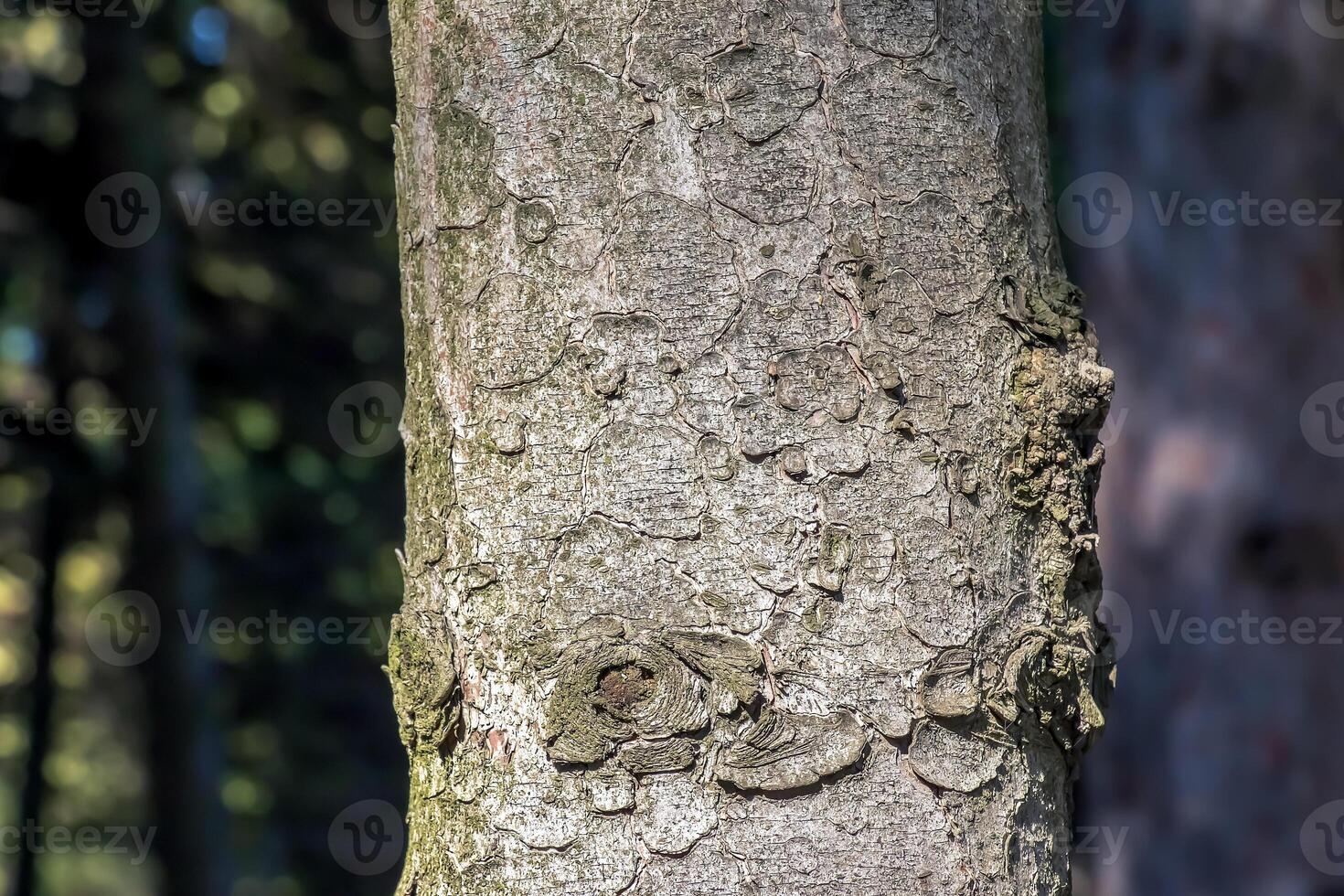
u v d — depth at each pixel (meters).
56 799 9.94
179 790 7.33
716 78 2.17
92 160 7.29
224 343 8.68
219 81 8.30
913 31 2.19
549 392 2.17
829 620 2.16
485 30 2.20
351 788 9.15
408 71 2.23
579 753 2.16
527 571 2.17
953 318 2.18
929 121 2.19
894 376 2.17
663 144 2.17
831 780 2.15
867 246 2.17
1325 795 4.22
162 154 7.41
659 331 2.17
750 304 2.17
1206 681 4.40
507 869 2.17
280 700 9.02
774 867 2.15
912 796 2.15
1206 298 4.51
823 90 2.18
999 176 2.21
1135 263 4.70
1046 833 2.19
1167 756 4.45
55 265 7.43
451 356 2.20
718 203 2.17
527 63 2.19
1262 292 4.41
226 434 8.81
